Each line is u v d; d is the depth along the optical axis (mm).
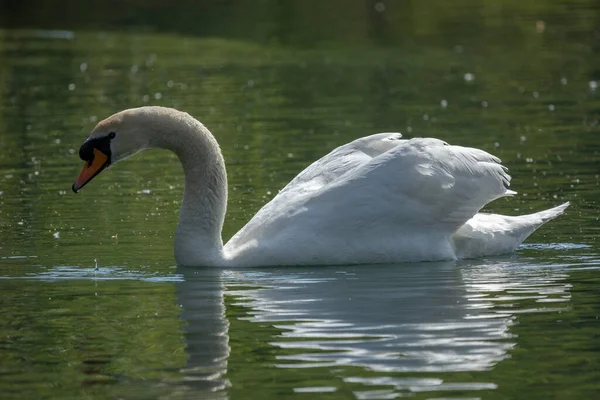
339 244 13516
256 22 45031
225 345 10430
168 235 15445
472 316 11156
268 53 37125
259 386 9258
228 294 12328
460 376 9414
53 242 15109
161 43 40188
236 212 16641
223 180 14000
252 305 11812
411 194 13609
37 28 45188
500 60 34031
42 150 22391
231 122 24984
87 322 11367
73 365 9984
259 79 31703
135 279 13172
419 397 8922
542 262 13555
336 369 9641
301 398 8961
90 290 12688
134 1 52125
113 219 16453
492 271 13141
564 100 26719
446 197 13688
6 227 16031
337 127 23969
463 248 13961
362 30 42000
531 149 20922
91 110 27312
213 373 9633
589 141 21484
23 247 14844
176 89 30281
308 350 10188
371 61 34656
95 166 14055
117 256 14328
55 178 19594
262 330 10859
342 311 11445
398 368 9617
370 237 13555
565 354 9906
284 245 13523
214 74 32938
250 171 19641
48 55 37844
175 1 51781
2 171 20344
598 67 31859
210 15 47469
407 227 13656
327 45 38594
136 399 9047
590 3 46812
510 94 27953
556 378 9312
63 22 46656
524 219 14367
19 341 10773
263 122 24891
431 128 23578
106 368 9859
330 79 31312
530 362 9711
